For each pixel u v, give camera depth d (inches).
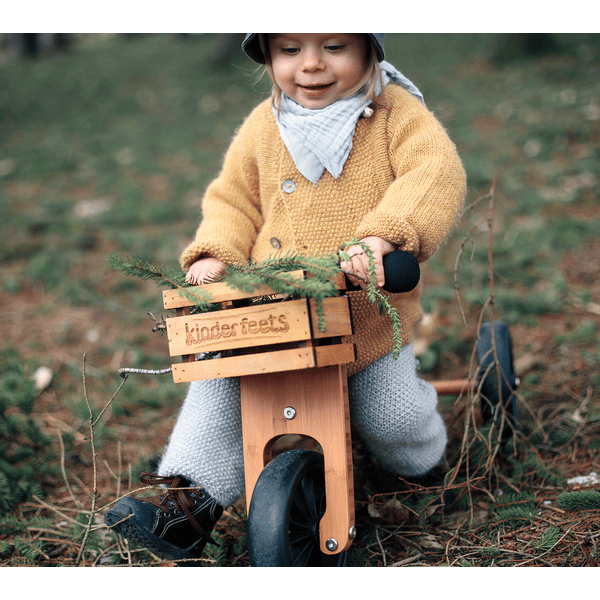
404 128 69.2
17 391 113.0
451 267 166.9
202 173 274.4
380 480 83.7
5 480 86.7
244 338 57.0
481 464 84.0
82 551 69.6
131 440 106.4
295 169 71.0
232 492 68.6
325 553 61.1
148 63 511.5
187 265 70.1
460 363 123.3
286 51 67.8
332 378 60.1
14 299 170.2
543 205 200.5
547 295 141.6
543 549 68.2
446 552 68.8
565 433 92.9
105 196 254.2
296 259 57.0
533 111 296.7
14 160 306.2
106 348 139.9
